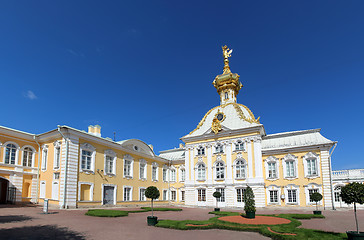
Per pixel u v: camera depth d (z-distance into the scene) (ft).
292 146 126.93
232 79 163.84
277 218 71.56
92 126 124.98
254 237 48.01
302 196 121.49
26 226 50.98
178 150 177.58
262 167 130.82
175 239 44.86
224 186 134.51
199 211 106.01
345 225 64.44
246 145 134.21
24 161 102.12
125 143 124.67
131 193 126.11
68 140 95.71
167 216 81.15
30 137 104.78
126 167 126.82
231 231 53.98
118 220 67.10
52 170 98.94
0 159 93.45
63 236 43.45
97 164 107.55
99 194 106.42
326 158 119.24
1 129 94.53
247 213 72.33
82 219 65.21
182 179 158.81
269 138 142.51
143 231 51.78
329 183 116.26
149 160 144.87
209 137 145.59
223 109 154.20
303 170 123.54
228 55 172.76
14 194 94.73
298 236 45.42
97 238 43.32
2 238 39.50
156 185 148.46
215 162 140.46
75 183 95.50
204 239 45.37
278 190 126.62
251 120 139.44
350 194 44.70
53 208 89.20
